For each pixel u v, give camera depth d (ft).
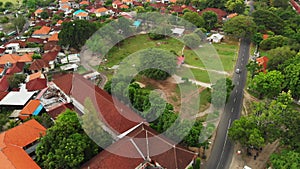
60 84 224.12
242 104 231.91
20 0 636.48
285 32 362.53
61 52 333.42
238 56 326.65
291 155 150.51
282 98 194.80
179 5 520.42
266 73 240.53
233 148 182.91
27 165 144.36
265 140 174.81
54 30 399.65
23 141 166.09
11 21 466.29
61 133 154.10
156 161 150.10
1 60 294.66
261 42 334.44
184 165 149.28
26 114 207.51
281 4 488.02
